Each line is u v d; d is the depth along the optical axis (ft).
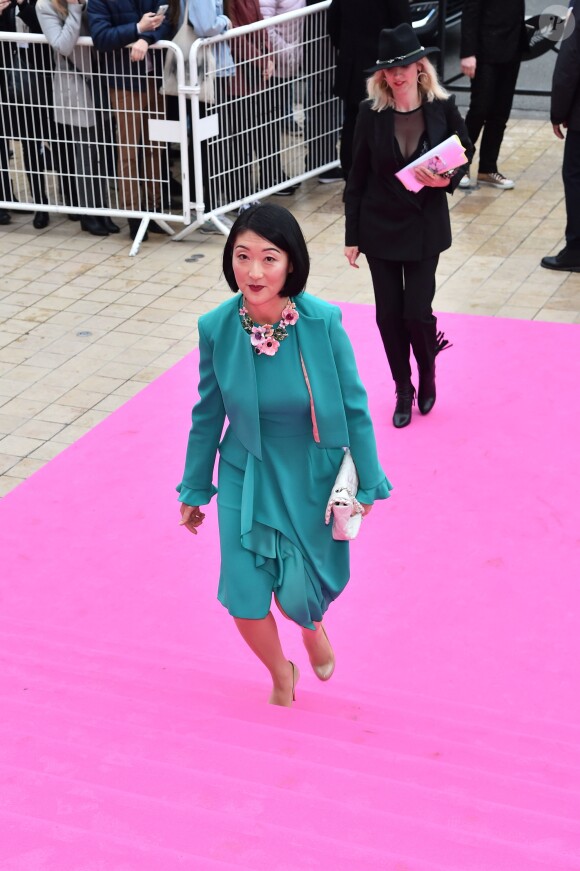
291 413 9.94
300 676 12.64
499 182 29.55
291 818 7.44
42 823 6.52
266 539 10.22
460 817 7.86
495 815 7.86
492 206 28.40
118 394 19.81
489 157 29.37
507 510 15.93
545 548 15.03
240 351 9.73
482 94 28.12
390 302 17.40
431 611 13.84
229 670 12.61
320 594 10.62
